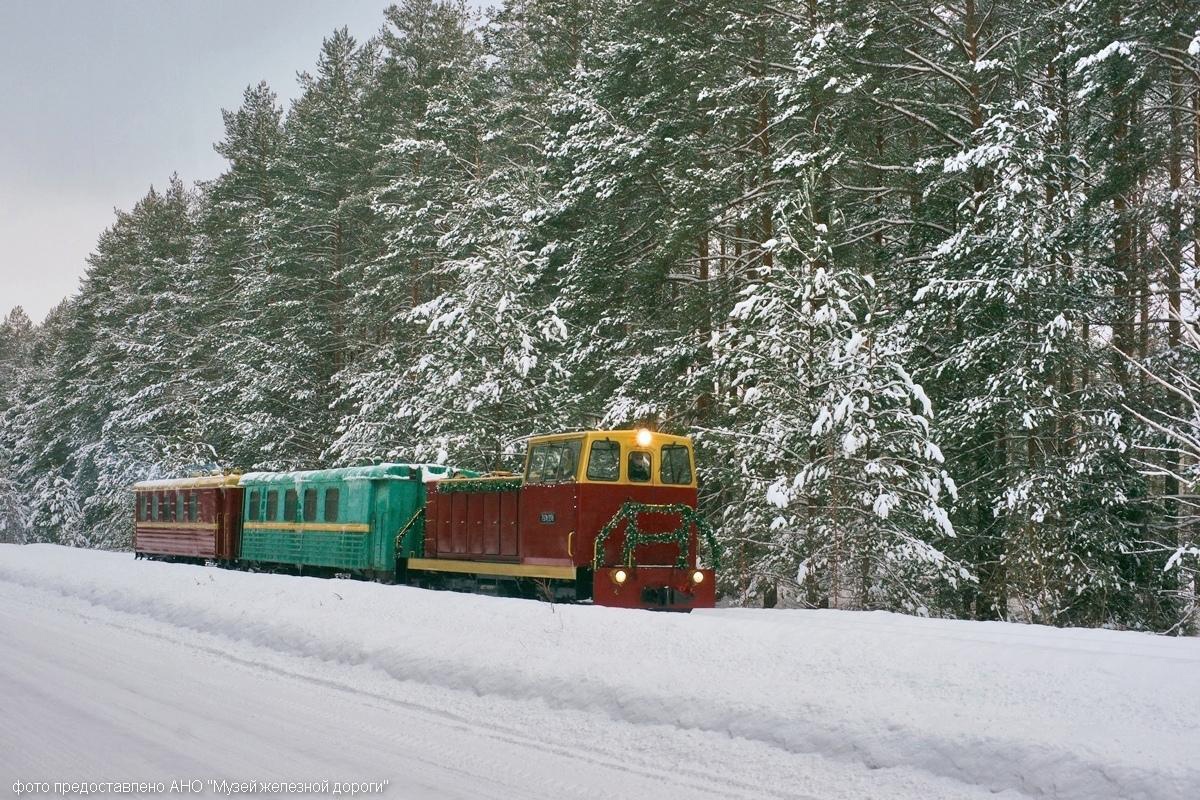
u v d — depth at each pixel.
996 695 7.27
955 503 21.67
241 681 10.82
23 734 7.99
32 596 21.48
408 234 34.19
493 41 40.16
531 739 8.02
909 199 28.42
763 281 23.17
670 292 28.06
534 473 17.02
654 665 8.95
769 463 20.23
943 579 20.45
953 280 21.12
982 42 25.61
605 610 11.04
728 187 24.58
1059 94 24.47
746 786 6.70
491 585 18.22
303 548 23.53
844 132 23.67
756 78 24.06
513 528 17.41
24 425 70.69
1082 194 23.25
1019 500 19.83
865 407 18.39
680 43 26.17
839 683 7.94
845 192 25.58
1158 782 5.80
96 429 58.22
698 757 7.35
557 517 16.16
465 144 36.19
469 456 26.23
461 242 30.50
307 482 23.70
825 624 12.05
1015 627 11.67
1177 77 23.19
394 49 42.44
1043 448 21.03
